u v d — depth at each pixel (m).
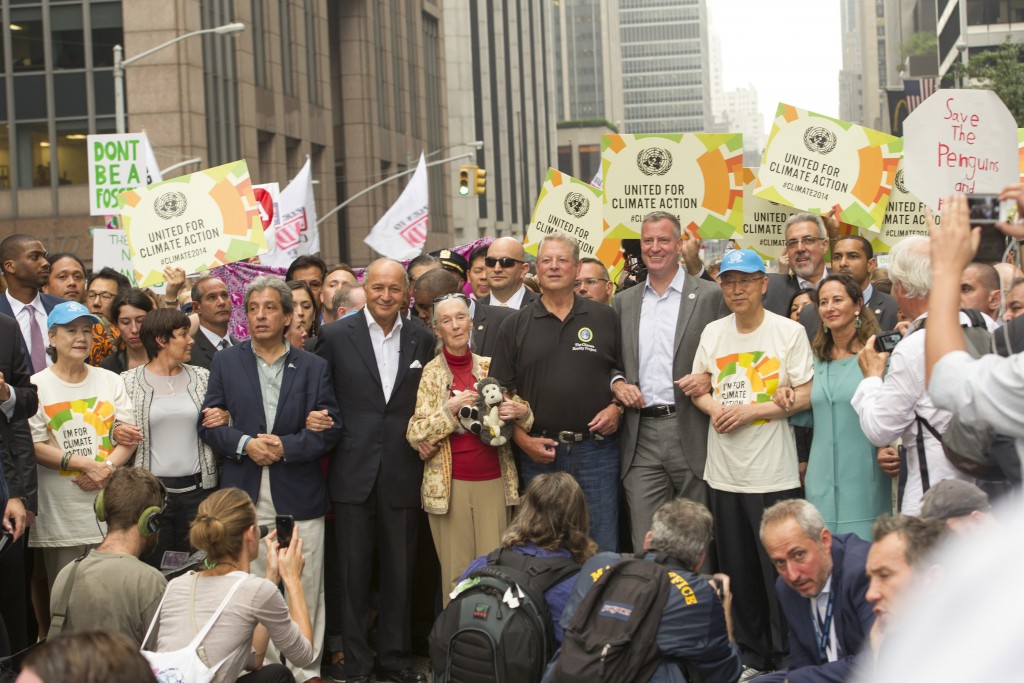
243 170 8.60
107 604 4.77
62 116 41.59
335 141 60.22
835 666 4.31
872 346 5.41
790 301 7.46
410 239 14.60
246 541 4.75
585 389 6.43
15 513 5.70
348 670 6.67
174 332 6.62
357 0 59.75
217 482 6.71
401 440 6.62
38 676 2.58
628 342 6.62
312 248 14.03
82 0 41.09
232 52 44.41
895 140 8.55
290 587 5.12
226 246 8.52
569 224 10.28
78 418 6.41
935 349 2.48
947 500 3.87
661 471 6.57
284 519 5.28
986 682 0.87
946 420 4.91
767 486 6.07
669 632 4.27
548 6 121.38
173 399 6.59
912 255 5.13
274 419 6.38
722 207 8.63
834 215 8.59
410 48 69.06
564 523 5.00
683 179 8.65
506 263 7.65
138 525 5.02
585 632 4.30
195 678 4.39
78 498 6.39
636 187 8.70
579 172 143.75
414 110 69.31
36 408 5.89
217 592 4.60
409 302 8.49
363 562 6.66
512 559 4.96
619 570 4.46
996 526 1.01
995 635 0.89
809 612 4.63
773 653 6.43
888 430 5.03
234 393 6.41
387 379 6.65
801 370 6.02
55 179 42.00
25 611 6.20
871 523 5.81
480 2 95.31
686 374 6.46
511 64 103.94
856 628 4.39
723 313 6.51
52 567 6.49
